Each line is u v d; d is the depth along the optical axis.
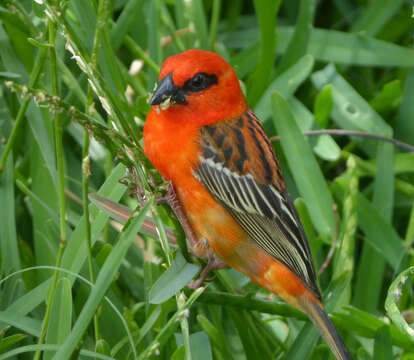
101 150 8.94
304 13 10.41
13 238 7.36
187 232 6.84
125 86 8.67
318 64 11.02
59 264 6.41
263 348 7.35
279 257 6.87
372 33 11.22
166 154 6.65
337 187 9.24
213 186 6.70
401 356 7.29
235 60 10.59
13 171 7.67
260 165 6.98
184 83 6.68
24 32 8.34
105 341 6.29
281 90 9.76
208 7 10.99
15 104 8.59
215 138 6.79
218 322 7.24
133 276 8.02
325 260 8.89
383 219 8.77
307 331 7.06
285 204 7.12
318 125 9.84
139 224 5.15
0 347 6.14
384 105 10.50
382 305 8.85
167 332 6.07
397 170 9.73
